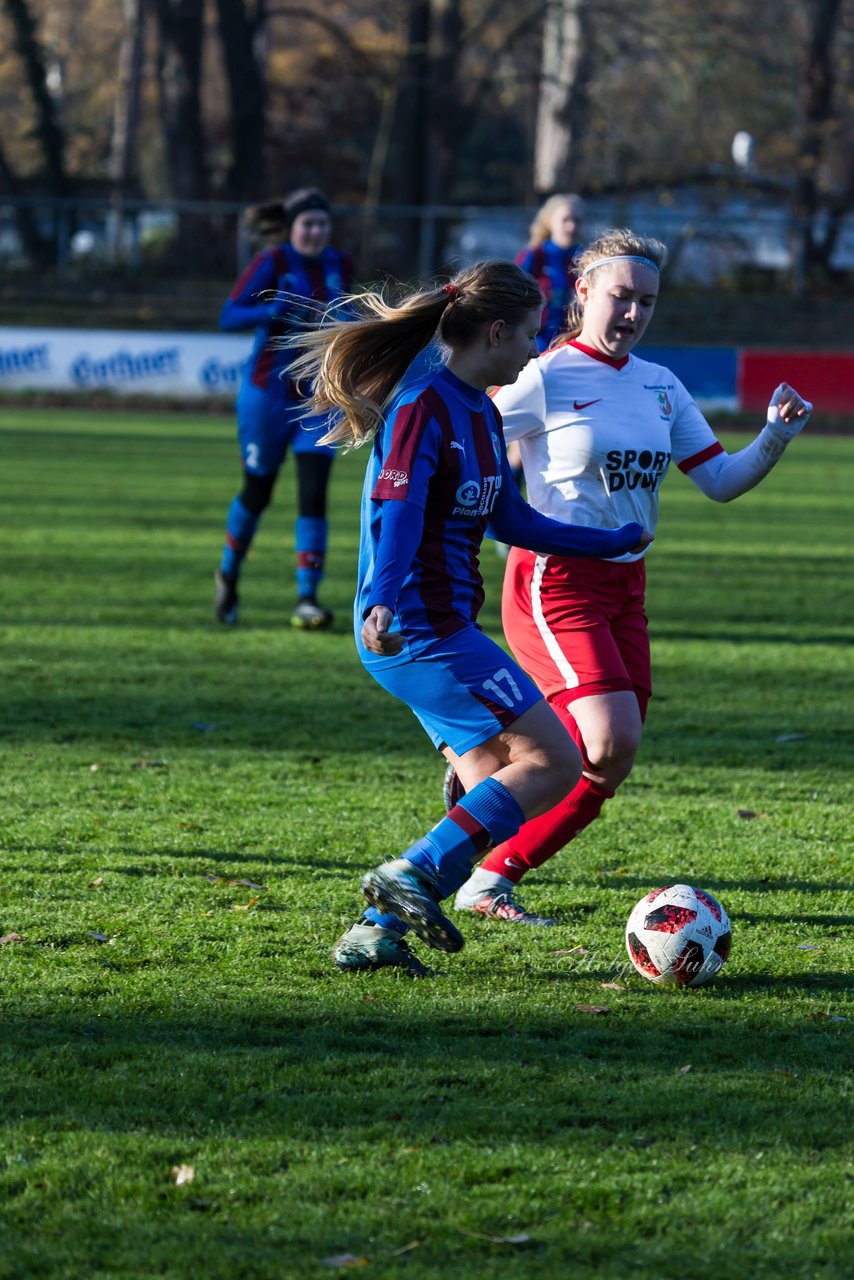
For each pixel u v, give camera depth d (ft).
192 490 203.31
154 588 128.67
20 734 79.30
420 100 472.03
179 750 76.79
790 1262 29.73
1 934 48.83
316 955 47.70
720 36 428.97
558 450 54.08
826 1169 33.50
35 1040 40.09
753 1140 34.81
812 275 449.48
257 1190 32.12
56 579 131.64
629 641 54.19
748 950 49.42
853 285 450.30
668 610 125.29
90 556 145.48
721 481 54.85
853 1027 42.45
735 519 194.49
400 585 42.42
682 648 109.29
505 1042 40.65
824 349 410.11
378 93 513.45
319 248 106.63
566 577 53.06
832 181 583.17
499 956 48.47
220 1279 28.91
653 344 408.46
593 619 52.70
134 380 360.48
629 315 53.06
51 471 219.82
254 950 47.93
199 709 86.22
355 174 542.16
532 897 54.95
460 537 44.78
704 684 96.89
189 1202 31.68
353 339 43.83
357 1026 41.57
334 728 82.58
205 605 121.39
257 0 476.13
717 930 45.83
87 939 48.55
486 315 43.47
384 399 44.57
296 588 131.13
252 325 105.40
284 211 106.73
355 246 452.35
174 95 472.85
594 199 467.11
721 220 435.53
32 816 63.72
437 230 444.14
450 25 477.36
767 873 58.34
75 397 359.05
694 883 56.95
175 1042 40.14
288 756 76.07
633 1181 32.68
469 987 45.29
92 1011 42.29
